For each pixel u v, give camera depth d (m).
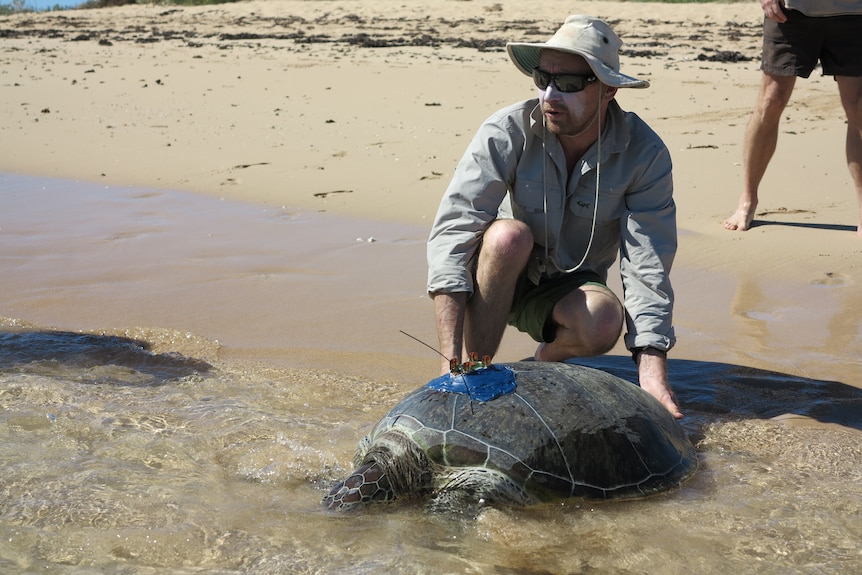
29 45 17.66
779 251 5.53
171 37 18.98
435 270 3.43
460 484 2.77
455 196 3.50
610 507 2.79
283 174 7.68
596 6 22.31
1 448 3.11
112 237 6.11
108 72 13.62
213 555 2.48
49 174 7.95
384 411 3.54
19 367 3.95
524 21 20.25
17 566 2.41
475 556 2.51
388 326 4.52
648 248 3.51
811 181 7.03
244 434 3.27
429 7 23.05
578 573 2.43
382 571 2.40
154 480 2.91
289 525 2.64
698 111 9.74
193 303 4.84
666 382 3.43
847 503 2.81
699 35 17.42
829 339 4.26
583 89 3.30
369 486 2.75
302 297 4.94
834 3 5.35
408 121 9.58
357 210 6.67
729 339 4.30
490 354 3.57
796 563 2.47
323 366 4.04
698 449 3.25
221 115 10.21
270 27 20.62
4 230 6.27
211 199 7.08
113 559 2.46
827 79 11.57
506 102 10.54
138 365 4.04
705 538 2.60
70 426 3.31
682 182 7.13
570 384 3.01
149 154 8.53
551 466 2.79
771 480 2.98
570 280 3.64
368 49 15.71
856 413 3.54
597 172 3.48
